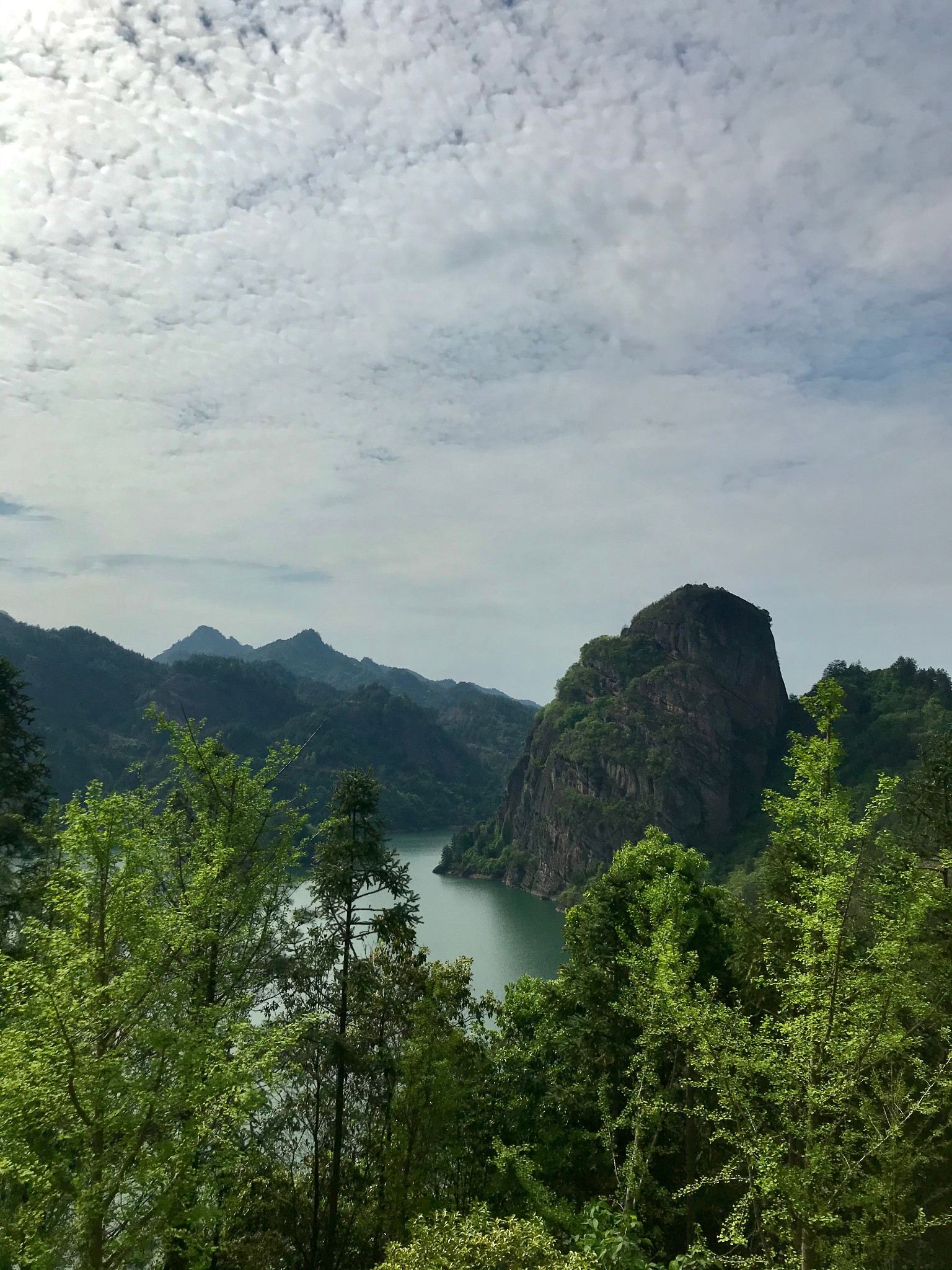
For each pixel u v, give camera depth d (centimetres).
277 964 1967
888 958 1341
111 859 1341
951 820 2398
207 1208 1205
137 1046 1270
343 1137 2250
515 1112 2344
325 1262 2000
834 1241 1355
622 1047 2311
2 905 2023
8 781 2567
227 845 1883
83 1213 1091
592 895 2748
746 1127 1442
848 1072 1359
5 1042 1126
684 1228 2236
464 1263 1054
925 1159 1365
